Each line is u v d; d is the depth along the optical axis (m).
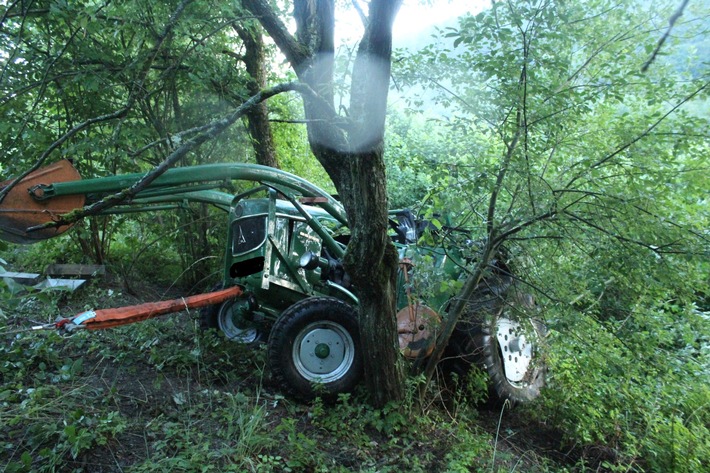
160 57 5.82
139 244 7.33
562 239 4.00
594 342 4.31
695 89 3.72
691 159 3.92
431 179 3.98
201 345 4.62
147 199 4.61
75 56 5.24
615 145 4.03
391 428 3.79
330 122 3.42
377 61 3.27
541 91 3.77
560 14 3.67
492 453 3.92
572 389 4.89
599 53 4.18
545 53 3.94
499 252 4.30
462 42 3.83
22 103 5.03
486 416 4.83
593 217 3.85
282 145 8.53
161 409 3.52
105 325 3.66
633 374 4.46
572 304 4.16
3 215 3.43
